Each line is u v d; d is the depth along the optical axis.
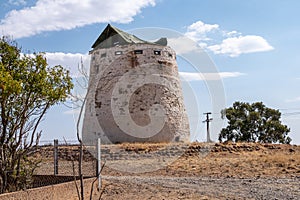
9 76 8.97
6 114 9.26
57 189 8.84
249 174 16.20
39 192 8.31
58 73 10.15
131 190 11.99
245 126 44.25
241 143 26.16
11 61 9.81
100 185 11.24
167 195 11.35
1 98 8.95
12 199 7.68
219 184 13.62
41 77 9.77
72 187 9.38
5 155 9.20
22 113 9.52
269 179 14.77
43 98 9.87
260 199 10.79
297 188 12.57
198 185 13.37
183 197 11.05
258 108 45.19
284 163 18.45
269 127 44.06
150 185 13.21
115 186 12.48
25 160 9.84
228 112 44.91
